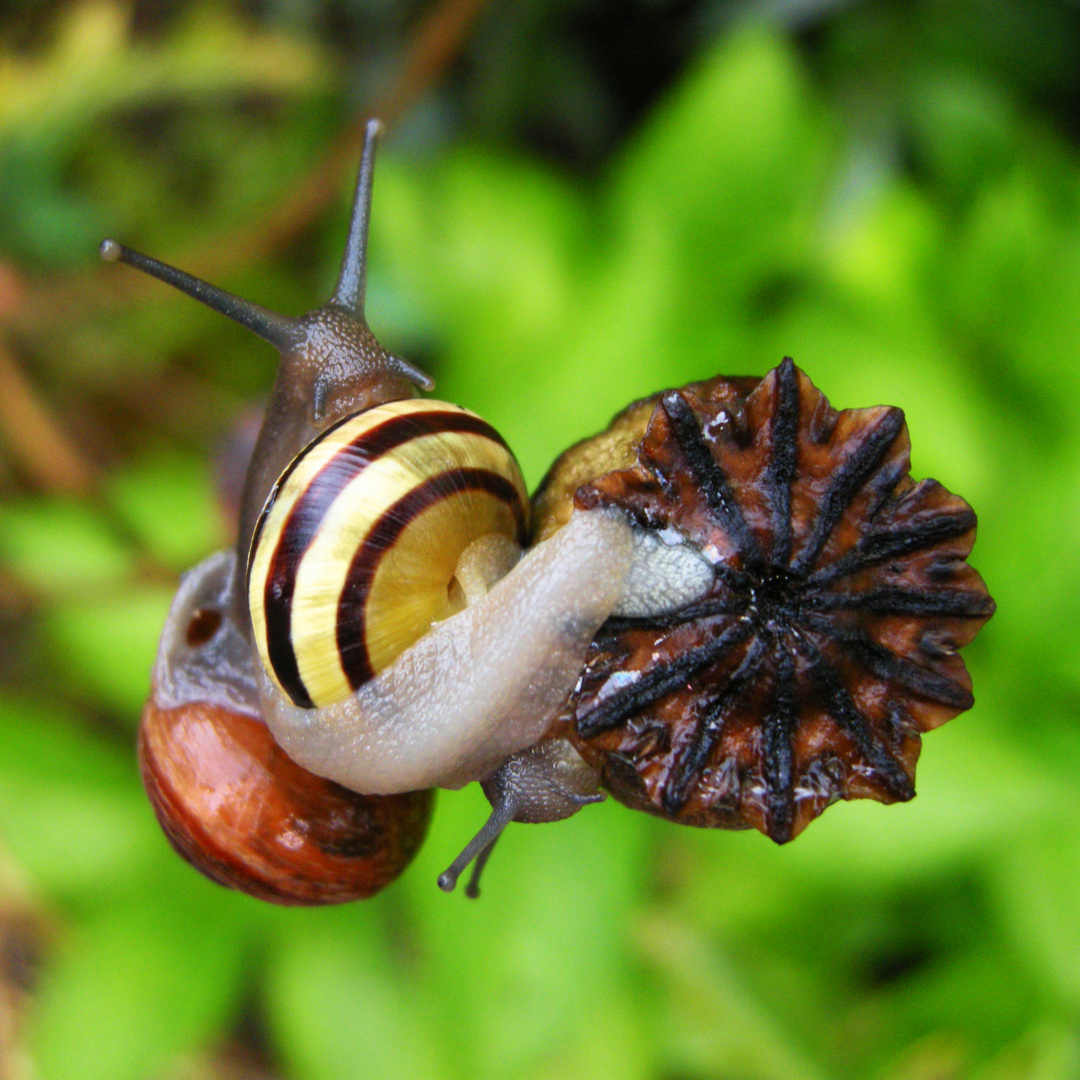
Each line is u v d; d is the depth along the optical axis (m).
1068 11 0.30
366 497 0.16
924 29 0.30
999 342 0.27
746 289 0.27
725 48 0.28
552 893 0.22
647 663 0.15
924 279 0.27
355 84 0.33
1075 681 0.23
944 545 0.15
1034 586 0.23
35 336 0.31
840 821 0.22
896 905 0.24
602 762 0.16
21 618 0.30
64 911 0.25
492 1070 0.22
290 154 0.34
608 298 0.26
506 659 0.16
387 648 0.16
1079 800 0.22
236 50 0.30
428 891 0.22
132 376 0.32
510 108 0.33
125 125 0.33
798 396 0.15
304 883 0.17
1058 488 0.24
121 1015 0.23
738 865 0.23
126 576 0.27
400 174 0.30
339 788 0.17
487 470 0.16
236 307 0.17
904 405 0.25
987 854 0.22
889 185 0.29
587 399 0.25
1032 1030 0.22
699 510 0.15
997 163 0.29
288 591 0.16
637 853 0.22
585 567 0.15
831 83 0.30
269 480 0.17
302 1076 0.23
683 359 0.25
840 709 0.15
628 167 0.28
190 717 0.17
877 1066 0.22
